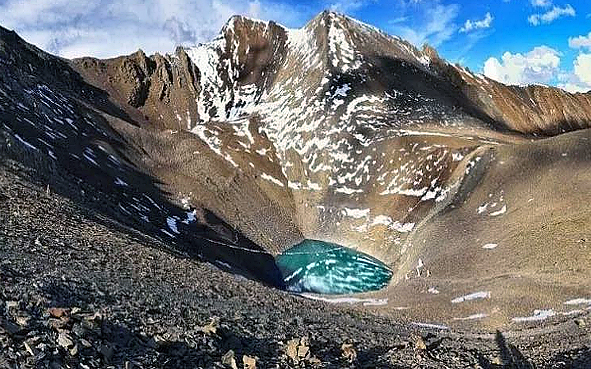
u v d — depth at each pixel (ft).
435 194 338.34
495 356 79.41
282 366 58.75
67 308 56.03
